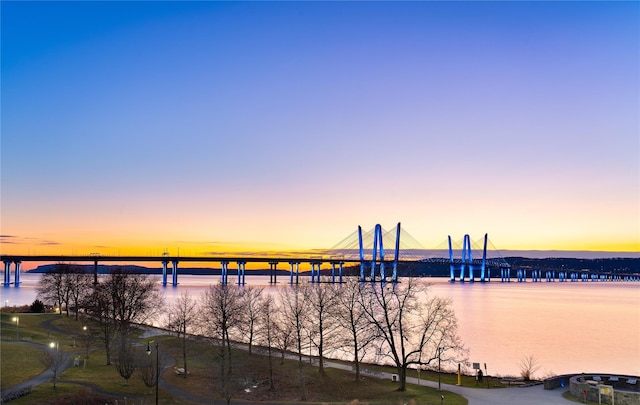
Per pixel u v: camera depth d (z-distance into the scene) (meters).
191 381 82.44
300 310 120.31
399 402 70.69
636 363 124.38
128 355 82.25
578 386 72.62
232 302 118.25
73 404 67.38
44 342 110.88
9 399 67.69
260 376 86.81
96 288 135.12
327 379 85.88
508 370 111.94
